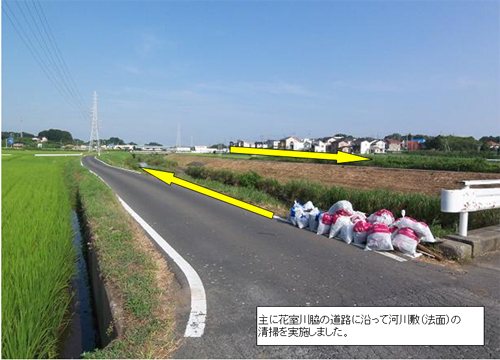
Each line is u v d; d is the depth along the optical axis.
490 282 4.08
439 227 6.61
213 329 3.09
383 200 9.16
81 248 7.71
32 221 7.36
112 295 3.66
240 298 3.72
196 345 2.84
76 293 5.52
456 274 4.34
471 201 5.27
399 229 5.37
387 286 3.98
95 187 13.38
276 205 10.45
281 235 6.52
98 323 4.46
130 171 29.84
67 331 4.35
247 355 2.73
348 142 81.62
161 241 6.19
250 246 5.77
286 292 3.86
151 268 4.52
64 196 13.02
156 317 3.18
